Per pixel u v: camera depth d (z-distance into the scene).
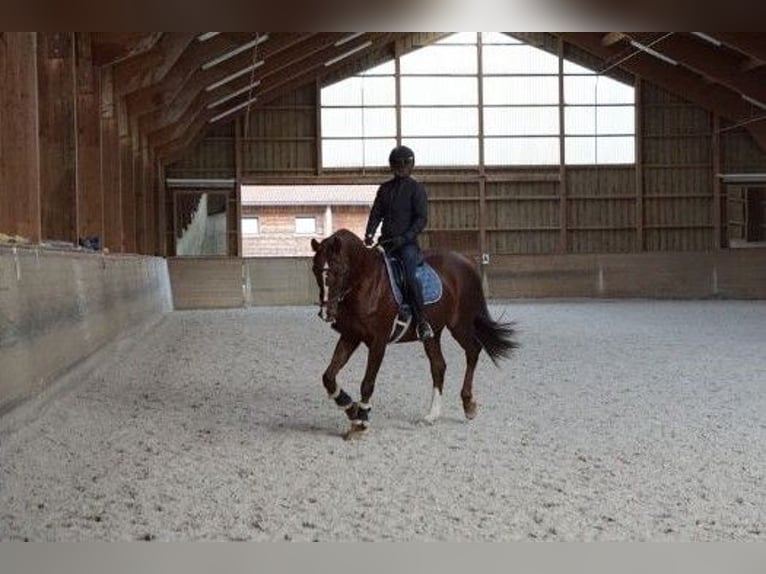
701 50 23.53
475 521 4.26
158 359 11.12
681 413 7.10
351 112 25.59
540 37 25.75
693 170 26.20
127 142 19.56
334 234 5.98
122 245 17.70
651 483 4.93
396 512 4.41
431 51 25.69
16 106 9.44
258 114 25.52
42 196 12.36
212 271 23.67
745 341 12.86
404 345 12.48
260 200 30.62
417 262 6.38
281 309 22.25
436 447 5.90
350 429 6.22
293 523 4.24
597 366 10.07
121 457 5.66
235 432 6.46
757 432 6.32
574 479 5.03
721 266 24.81
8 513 4.43
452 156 25.83
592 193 26.09
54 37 12.16
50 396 7.58
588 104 25.98
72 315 9.03
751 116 25.52
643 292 24.91
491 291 24.81
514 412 7.19
